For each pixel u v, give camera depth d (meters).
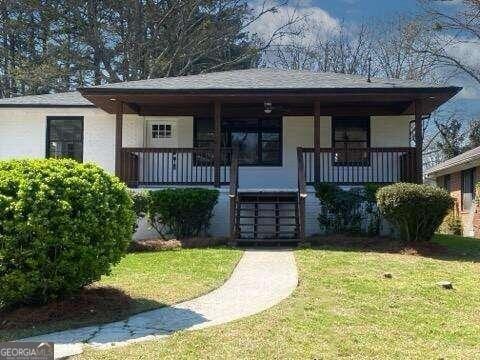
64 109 17.31
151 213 13.66
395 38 35.47
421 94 13.96
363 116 17.27
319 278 8.66
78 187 6.61
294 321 6.27
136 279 8.66
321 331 5.91
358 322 6.31
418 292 7.84
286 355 5.11
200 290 7.90
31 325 6.12
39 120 17.36
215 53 32.59
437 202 11.94
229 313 6.68
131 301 7.22
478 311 6.96
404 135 17.22
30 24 30.23
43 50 30.62
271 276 8.98
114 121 17.47
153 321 6.33
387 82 14.93
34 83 28.69
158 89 14.04
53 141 17.39
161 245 12.77
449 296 7.70
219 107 14.81
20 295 6.34
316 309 6.83
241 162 17.39
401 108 16.80
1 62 30.77
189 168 16.80
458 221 23.61
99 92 14.10
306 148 15.73
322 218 13.92
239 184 17.28
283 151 17.36
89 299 7.12
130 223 7.44
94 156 17.36
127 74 30.64
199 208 13.65
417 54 31.89
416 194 11.91
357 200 13.60
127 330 5.97
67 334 5.82
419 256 11.13
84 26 30.08
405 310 6.91
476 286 8.37
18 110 17.27
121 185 7.42
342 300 7.31
